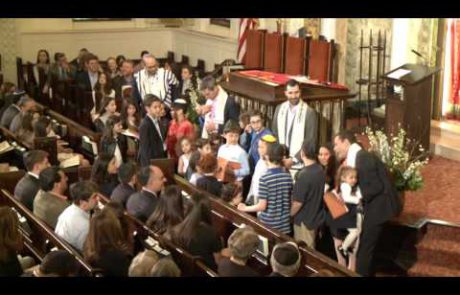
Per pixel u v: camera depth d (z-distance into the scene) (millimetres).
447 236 7691
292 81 8242
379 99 11992
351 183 6848
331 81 11664
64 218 6316
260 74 10047
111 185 7582
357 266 6953
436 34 10844
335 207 6906
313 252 5750
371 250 6914
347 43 12023
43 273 5109
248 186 8203
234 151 7781
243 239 5340
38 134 9094
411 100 9578
